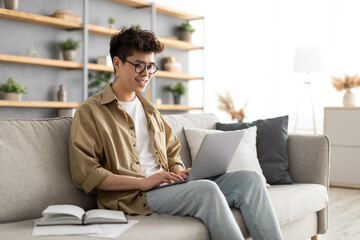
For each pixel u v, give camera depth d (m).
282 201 1.99
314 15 6.21
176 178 1.67
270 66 6.68
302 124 6.35
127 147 1.77
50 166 1.65
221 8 6.80
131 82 1.83
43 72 4.38
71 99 4.65
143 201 1.67
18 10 4.16
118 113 1.81
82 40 4.48
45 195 1.60
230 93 6.82
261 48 6.74
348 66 5.85
